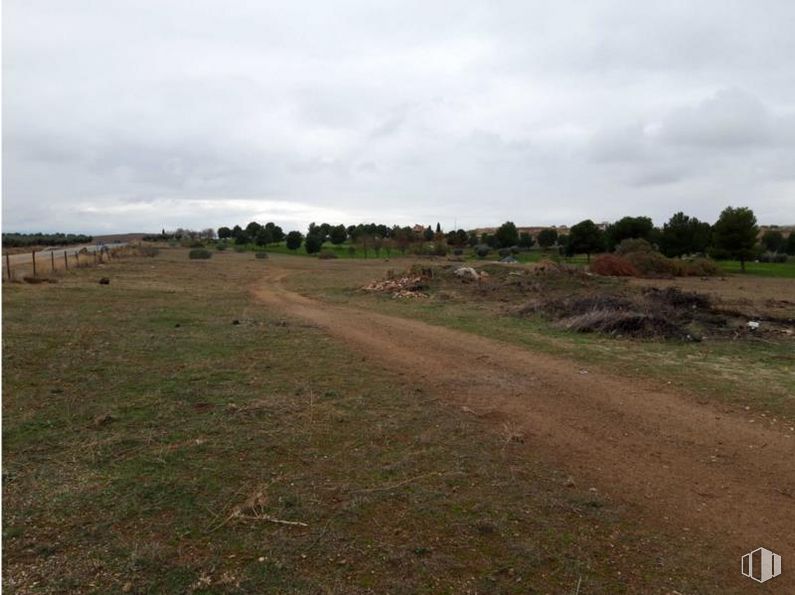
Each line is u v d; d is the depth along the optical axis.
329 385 6.48
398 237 58.06
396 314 13.30
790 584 2.90
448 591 2.75
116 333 9.29
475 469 4.20
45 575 2.78
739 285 23.84
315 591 2.71
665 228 39.81
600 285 19.03
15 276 18.36
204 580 2.77
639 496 3.88
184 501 3.57
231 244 76.56
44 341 8.30
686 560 3.10
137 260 36.44
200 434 4.75
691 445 4.88
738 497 3.91
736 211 33.66
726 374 7.42
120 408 5.39
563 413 5.72
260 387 6.29
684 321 11.45
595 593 2.77
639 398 6.29
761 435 5.12
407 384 6.65
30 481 3.79
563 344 9.51
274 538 3.17
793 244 52.06
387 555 3.04
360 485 3.87
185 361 7.48
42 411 5.22
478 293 17.31
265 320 11.66
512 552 3.10
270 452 4.41
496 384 6.79
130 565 2.87
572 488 3.96
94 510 3.42
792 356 8.59
